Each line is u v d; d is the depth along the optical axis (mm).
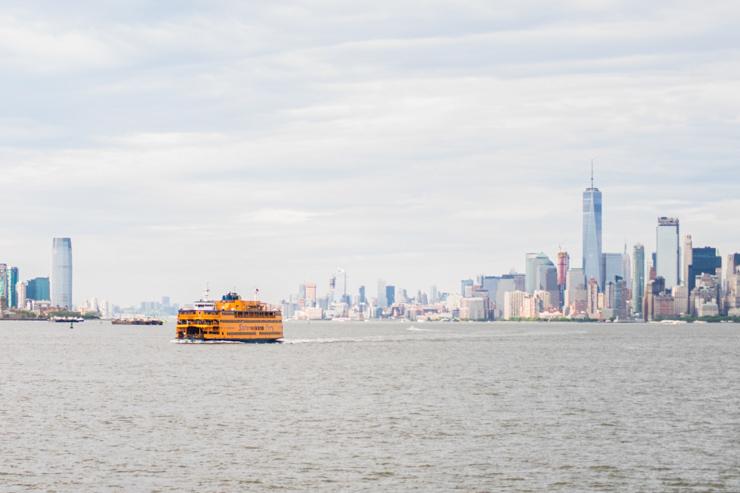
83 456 101375
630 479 91125
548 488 87562
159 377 197250
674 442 110625
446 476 92312
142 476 92062
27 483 89062
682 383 186500
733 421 128125
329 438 113125
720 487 88250
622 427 122312
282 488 87625
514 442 110375
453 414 135250
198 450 105000
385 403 149250
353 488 87625
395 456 101812
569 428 121312
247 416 132625
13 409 140500
